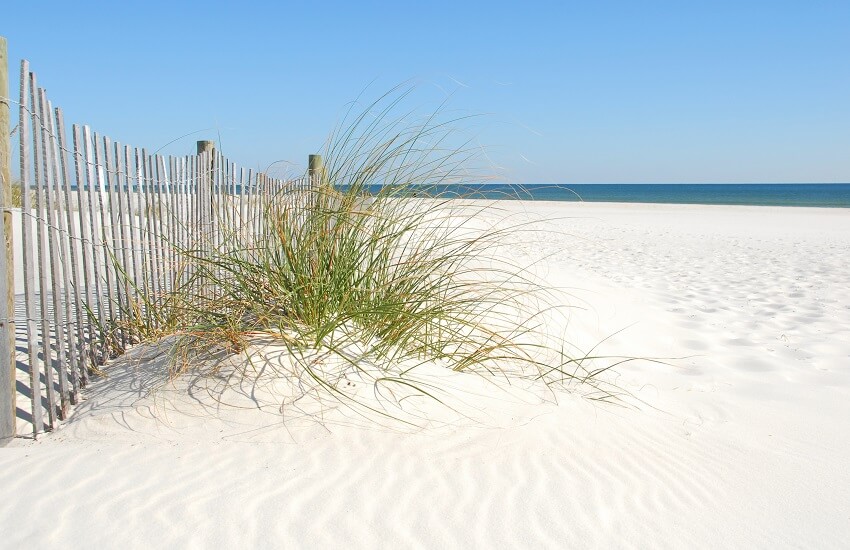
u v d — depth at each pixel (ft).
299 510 8.01
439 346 12.89
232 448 9.39
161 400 10.61
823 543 8.18
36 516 7.70
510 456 9.70
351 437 9.76
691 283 28.91
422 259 13.42
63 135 11.43
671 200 185.26
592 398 12.57
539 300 18.31
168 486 8.41
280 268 12.68
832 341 18.51
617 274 31.09
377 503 8.27
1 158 9.86
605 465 9.82
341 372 11.21
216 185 18.44
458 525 7.95
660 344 17.88
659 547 7.86
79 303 12.05
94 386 12.03
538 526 8.06
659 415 12.32
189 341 11.96
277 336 11.80
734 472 10.03
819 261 37.88
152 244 15.37
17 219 27.45
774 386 14.51
